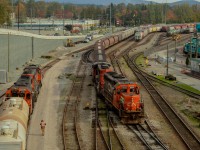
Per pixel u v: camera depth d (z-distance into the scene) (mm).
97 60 67750
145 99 55938
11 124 29031
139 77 75125
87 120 44188
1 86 64062
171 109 49438
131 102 42406
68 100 53938
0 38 74562
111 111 48625
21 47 89938
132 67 89500
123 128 41500
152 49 121188
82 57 106938
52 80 70625
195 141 37281
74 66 89625
